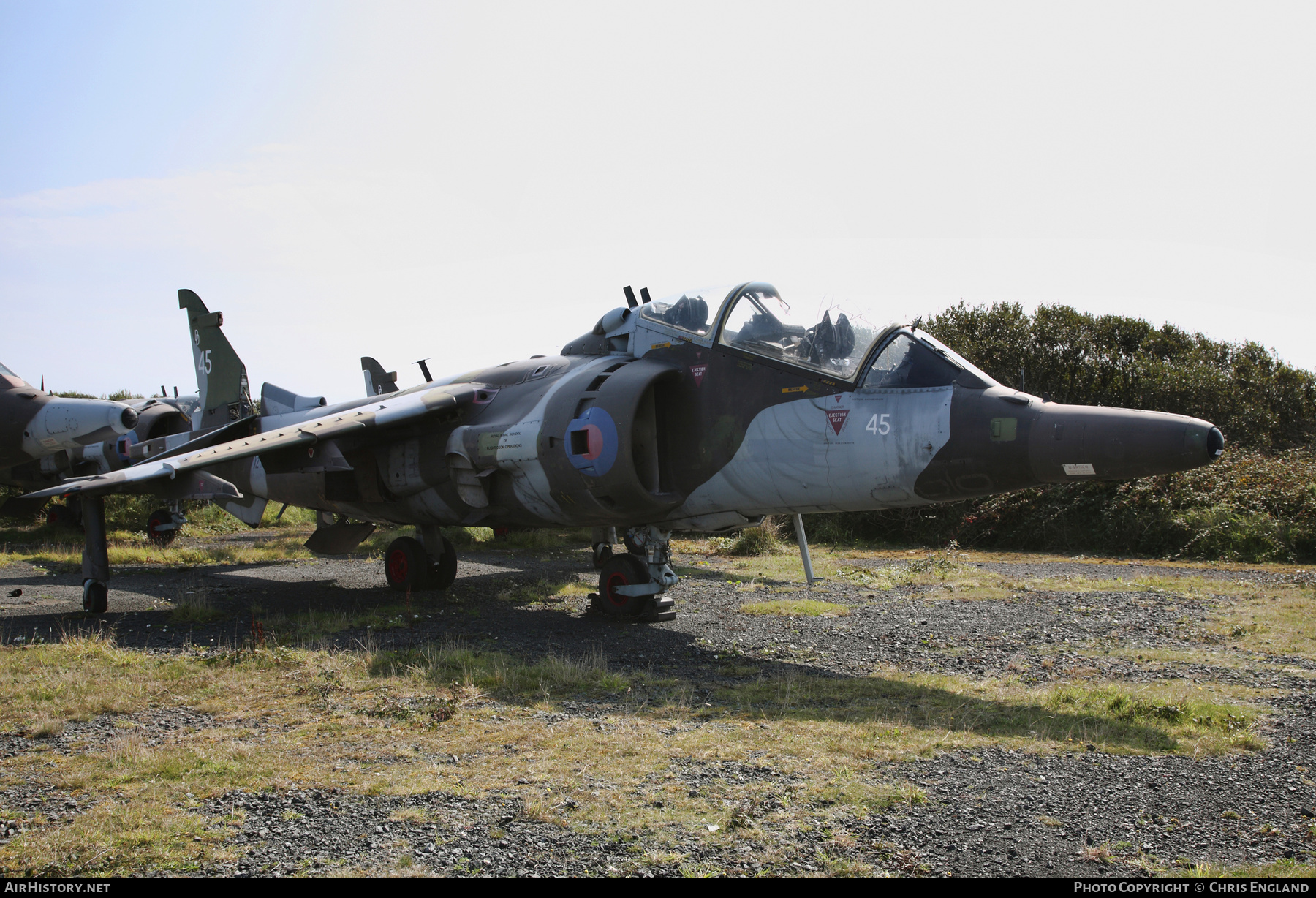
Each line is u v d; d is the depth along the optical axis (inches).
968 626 354.0
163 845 148.3
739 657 299.3
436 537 468.4
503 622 370.3
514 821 157.4
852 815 159.6
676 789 172.2
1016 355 941.8
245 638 332.2
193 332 629.6
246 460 532.1
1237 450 796.0
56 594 453.7
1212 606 394.3
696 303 365.4
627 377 354.6
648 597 371.6
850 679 263.6
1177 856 143.3
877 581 489.1
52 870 138.9
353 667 275.9
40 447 741.3
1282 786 173.9
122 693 246.1
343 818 159.5
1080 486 725.3
